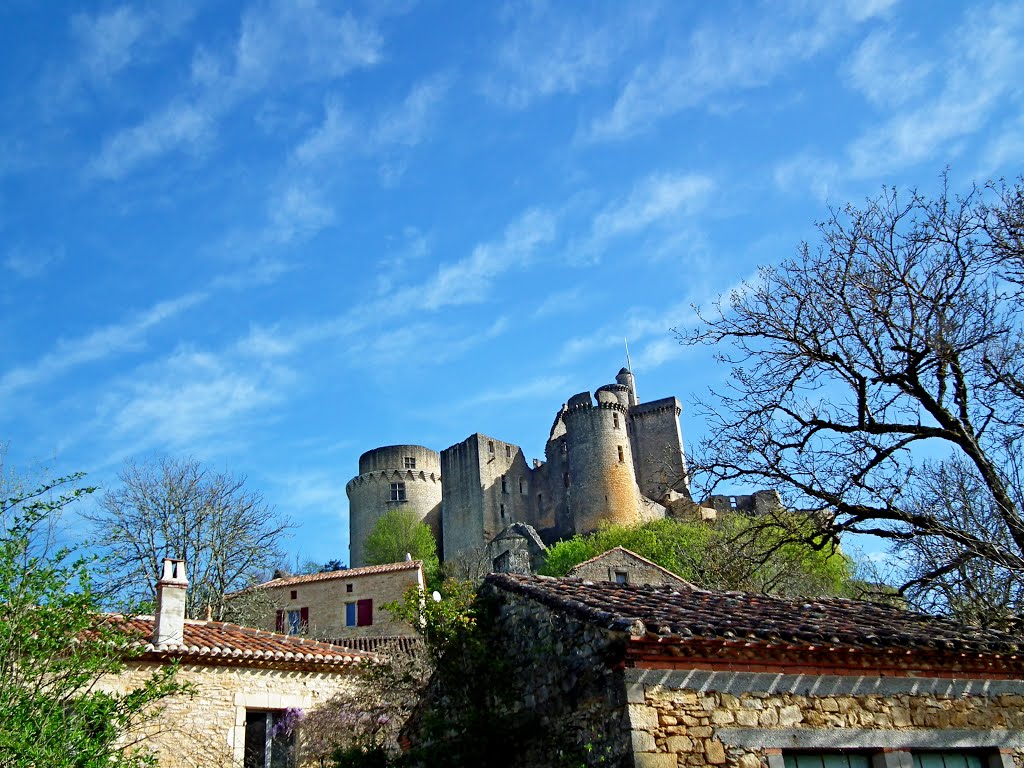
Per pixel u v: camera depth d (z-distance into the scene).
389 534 89.69
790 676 10.15
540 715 11.01
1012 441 16.14
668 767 9.16
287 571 49.97
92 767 10.29
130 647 14.88
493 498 96.25
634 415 101.31
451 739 11.65
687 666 9.71
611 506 89.12
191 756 15.59
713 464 18.19
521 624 12.00
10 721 10.12
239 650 17.00
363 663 17.02
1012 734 10.99
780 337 18.14
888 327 16.98
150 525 34.50
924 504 17.70
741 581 20.83
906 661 10.84
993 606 16.89
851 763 10.20
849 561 28.62
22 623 10.86
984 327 16.56
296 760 16.52
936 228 17.31
